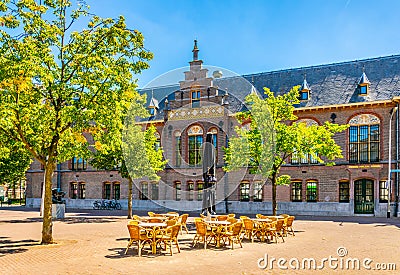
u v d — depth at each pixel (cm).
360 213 3222
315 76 3650
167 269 1105
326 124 2319
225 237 1622
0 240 1672
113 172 4250
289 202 3431
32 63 1355
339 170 3297
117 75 1520
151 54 1619
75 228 2169
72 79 1525
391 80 3294
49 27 1503
